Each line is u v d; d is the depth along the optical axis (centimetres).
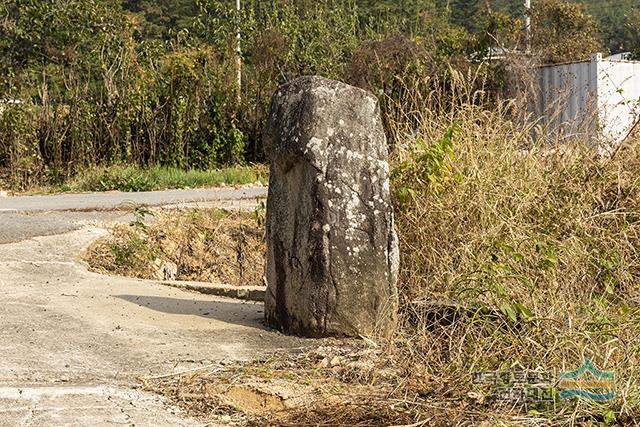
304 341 737
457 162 923
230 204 1501
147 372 645
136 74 2561
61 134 2383
